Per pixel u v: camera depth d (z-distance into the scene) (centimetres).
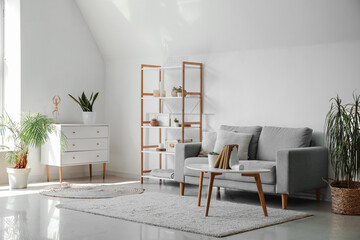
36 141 681
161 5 702
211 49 706
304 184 546
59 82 788
